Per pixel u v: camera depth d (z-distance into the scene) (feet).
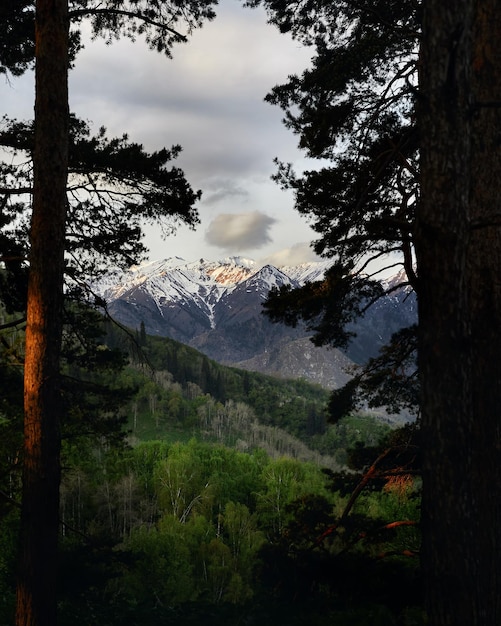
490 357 18.25
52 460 21.97
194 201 31.40
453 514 14.52
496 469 17.74
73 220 32.68
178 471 265.13
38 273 22.35
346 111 31.17
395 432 35.63
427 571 14.98
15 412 38.96
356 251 31.09
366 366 34.47
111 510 217.36
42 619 20.99
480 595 14.51
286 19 31.86
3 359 36.17
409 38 28.58
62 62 22.85
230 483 278.26
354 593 30.14
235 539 216.95
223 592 179.01
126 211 32.60
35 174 22.72
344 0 26.99
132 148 30.83
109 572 35.37
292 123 33.17
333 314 33.27
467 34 14.43
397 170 31.19
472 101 14.76
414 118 29.96
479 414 18.07
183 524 209.67
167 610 31.19
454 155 14.64
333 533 35.37
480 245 18.76
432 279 14.89
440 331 14.82
